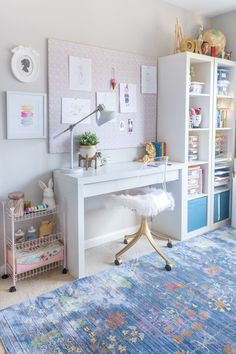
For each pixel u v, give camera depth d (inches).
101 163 115.8
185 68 118.5
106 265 105.3
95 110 104.7
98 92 113.9
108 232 127.1
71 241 98.2
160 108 130.6
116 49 117.8
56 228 106.4
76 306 82.0
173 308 80.8
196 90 126.5
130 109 123.6
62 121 106.2
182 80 120.1
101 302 83.7
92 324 74.8
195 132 136.2
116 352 66.0
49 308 81.1
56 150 106.2
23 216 93.4
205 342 68.8
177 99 123.3
